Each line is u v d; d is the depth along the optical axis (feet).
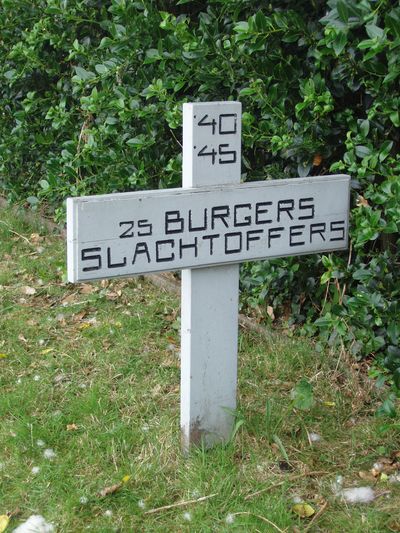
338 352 8.35
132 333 9.15
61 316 9.69
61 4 10.28
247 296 9.50
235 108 6.47
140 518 6.26
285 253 6.84
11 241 12.21
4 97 13.00
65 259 11.32
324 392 7.87
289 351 8.41
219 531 6.09
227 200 6.49
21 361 8.60
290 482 6.61
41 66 11.60
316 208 6.89
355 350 8.20
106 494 6.46
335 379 8.05
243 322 9.21
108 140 10.31
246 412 7.37
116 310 9.82
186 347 6.68
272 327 9.08
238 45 8.21
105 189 10.48
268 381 8.07
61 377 8.29
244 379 8.06
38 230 12.62
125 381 8.14
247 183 6.59
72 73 11.63
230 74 8.54
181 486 6.53
